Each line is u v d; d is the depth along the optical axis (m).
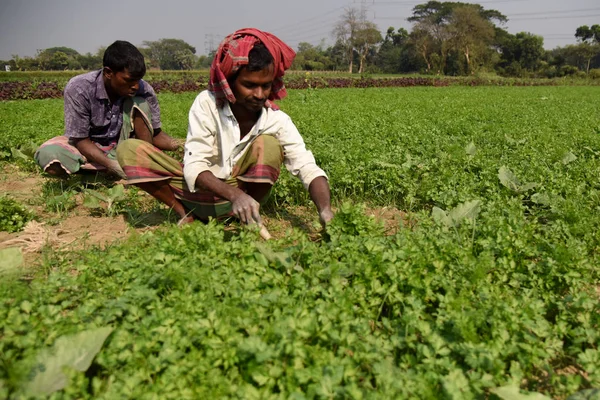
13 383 1.97
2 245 3.99
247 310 2.46
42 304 2.55
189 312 2.41
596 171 6.09
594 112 16.50
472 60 87.31
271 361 2.14
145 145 3.86
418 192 5.22
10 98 24.50
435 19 99.00
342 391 1.95
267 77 3.37
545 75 95.38
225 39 3.40
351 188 5.44
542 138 8.95
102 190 5.54
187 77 39.12
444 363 2.23
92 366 2.27
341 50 119.19
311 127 10.01
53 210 4.94
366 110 15.26
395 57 109.75
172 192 4.04
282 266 2.99
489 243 3.48
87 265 3.02
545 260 3.29
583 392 2.18
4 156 7.38
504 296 2.96
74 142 5.21
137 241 3.53
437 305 2.87
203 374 2.06
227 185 3.50
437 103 19.47
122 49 4.83
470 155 6.60
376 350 2.28
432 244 3.33
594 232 4.05
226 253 3.09
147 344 2.20
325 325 2.29
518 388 2.16
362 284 2.82
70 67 120.75
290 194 5.07
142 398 1.91
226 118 3.66
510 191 5.20
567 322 2.77
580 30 127.56
